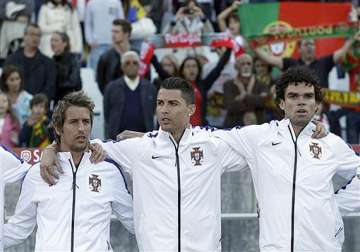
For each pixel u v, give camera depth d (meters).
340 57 41.50
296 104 22.97
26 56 41.06
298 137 23.23
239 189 29.23
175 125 23.00
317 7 42.78
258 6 42.94
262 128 23.41
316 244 22.80
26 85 40.91
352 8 43.00
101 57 41.88
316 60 41.81
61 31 45.44
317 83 23.17
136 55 38.28
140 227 23.12
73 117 22.45
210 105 41.94
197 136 23.27
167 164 23.08
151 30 46.25
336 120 41.53
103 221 22.77
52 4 45.84
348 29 42.31
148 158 23.12
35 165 22.97
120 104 38.12
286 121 23.39
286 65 42.12
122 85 38.22
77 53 45.91
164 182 23.00
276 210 22.92
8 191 28.39
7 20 45.91
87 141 22.81
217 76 40.59
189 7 44.16
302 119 23.00
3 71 38.84
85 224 22.55
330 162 23.17
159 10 48.03
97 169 22.94
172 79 23.19
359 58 41.94
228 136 23.48
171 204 22.95
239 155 23.52
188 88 23.19
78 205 22.62
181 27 44.00
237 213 28.94
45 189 22.75
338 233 23.31
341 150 23.38
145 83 38.47
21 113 38.72
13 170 23.30
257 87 40.84
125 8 46.97
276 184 23.03
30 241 27.56
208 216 23.05
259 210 23.30
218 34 41.44
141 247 23.14
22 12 45.94
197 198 23.00
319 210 22.80
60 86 41.59
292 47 42.69
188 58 40.12
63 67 41.66
